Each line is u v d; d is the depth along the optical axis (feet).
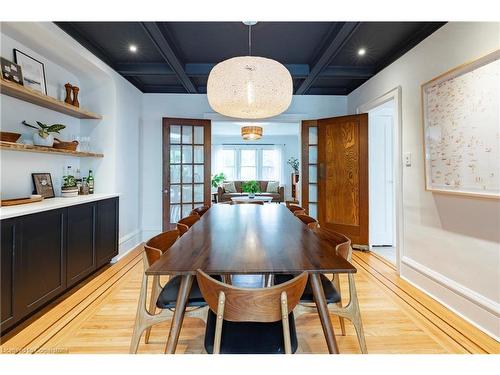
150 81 13.69
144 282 4.76
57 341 5.82
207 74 11.53
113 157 11.44
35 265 6.66
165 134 13.94
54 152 8.98
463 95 6.68
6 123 7.90
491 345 5.69
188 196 14.66
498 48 5.72
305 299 4.82
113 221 10.89
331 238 6.03
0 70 6.85
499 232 5.89
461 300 6.82
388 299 7.84
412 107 8.93
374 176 13.92
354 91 14.01
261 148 31.81
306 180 14.80
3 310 5.74
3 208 6.68
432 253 7.98
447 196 7.34
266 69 7.20
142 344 5.79
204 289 3.51
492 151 5.93
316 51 10.23
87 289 8.47
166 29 8.59
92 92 11.48
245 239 5.39
